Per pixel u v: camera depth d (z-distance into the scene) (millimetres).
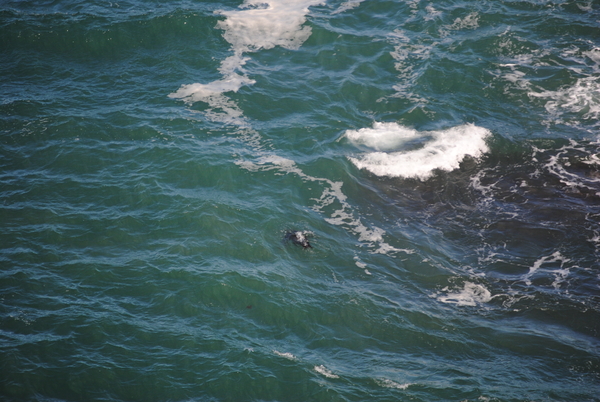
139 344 68938
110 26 122625
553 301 76812
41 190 90750
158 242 83438
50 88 110750
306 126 106000
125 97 109812
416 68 118812
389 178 96938
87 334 69500
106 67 116312
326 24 129000
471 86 114625
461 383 65625
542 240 86125
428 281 80438
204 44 122625
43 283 75938
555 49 122125
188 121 105188
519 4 134750
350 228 88312
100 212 87750
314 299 76625
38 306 72625
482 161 100062
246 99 110812
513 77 116188
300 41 125500
